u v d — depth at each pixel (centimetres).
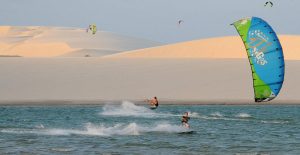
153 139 8744
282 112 14662
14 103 16575
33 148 7606
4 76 19200
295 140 8962
